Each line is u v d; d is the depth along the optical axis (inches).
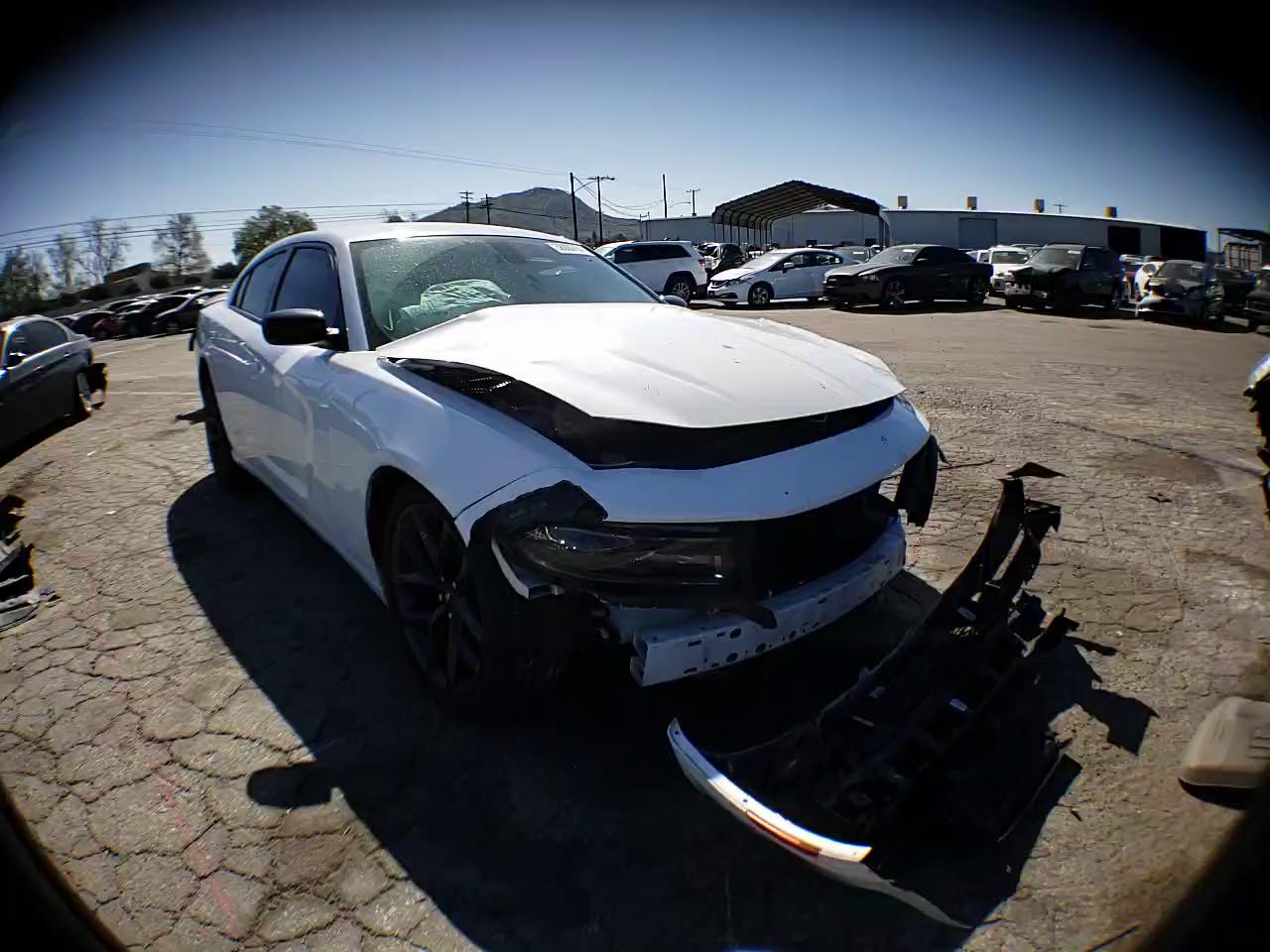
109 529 155.4
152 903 67.1
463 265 123.7
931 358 352.5
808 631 79.6
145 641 111.0
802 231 1779.0
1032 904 65.7
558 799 79.0
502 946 63.1
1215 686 94.5
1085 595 117.0
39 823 76.4
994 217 1673.2
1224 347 402.9
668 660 72.4
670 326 104.7
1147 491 161.2
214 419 167.6
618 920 65.3
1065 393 265.3
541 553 69.6
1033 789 76.3
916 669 85.0
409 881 69.4
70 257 985.5
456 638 85.7
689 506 70.7
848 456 82.2
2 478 197.0
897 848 69.2
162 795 80.3
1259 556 129.5
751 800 64.7
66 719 93.3
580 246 147.3
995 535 97.0
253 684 99.8
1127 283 735.1
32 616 119.0
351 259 116.6
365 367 99.4
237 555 139.9
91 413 286.5
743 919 65.2
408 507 87.8
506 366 83.7
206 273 1560.0
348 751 86.7
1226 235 350.6
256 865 71.3
